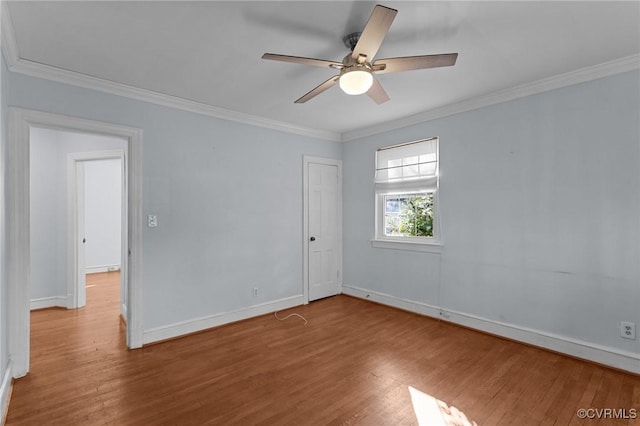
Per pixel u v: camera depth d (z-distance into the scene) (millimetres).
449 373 2439
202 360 2670
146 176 3004
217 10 1822
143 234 2977
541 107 2846
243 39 2133
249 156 3766
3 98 2105
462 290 3404
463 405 2043
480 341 3027
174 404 2059
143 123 2992
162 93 3053
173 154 3178
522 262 2971
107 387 2252
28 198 2410
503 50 2283
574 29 2018
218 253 3492
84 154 4070
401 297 3998
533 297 2904
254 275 3797
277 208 4027
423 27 1988
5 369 2127
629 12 1840
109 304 4312
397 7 1791
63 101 2578
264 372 2467
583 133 2629
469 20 1921
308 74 2662
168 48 2242
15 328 2340
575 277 2674
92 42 2152
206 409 2010
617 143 2473
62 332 3287
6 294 2240
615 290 2484
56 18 1879
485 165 3217
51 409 2000
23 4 1740
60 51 2264
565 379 2342
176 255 3186
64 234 4164
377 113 3695
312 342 3037
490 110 3172
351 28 2012
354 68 1911
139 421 1896
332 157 4641
